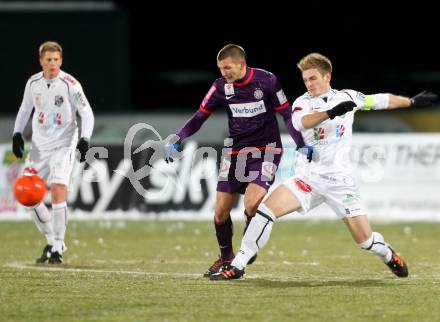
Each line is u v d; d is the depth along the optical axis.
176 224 54.91
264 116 31.94
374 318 24.42
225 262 32.94
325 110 29.81
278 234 50.59
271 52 105.56
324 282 31.08
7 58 80.50
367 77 99.62
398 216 57.69
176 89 102.50
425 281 31.31
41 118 37.06
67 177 37.09
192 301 26.88
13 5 81.38
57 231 36.91
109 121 68.50
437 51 104.94
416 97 30.86
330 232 51.44
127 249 43.16
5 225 54.91
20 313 25.09
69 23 81.25
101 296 27.80
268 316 24.64
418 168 57.81
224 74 31.22
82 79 81.88
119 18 82.00
